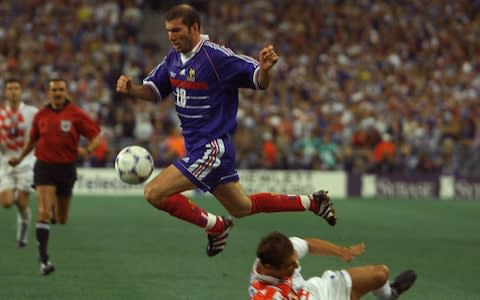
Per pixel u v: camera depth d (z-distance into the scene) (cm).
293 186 9469
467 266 4431
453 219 7169
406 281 2798
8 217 6331
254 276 2472
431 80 11500
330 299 2511
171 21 2959
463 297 3528
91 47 10856
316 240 2628
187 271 4047
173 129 9119
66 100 4178
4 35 10781
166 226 6056
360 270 2602
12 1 11262
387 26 12275
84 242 5044
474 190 9788
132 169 3095
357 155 9719
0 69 10125
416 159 9856
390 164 9669
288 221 6681
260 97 10369
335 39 11950
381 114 10381
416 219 7100
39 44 10700
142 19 12181
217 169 3011
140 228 5894
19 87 4834
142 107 9694
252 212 3136
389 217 7212
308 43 11819
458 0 12825
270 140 9506
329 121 10050
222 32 11794
